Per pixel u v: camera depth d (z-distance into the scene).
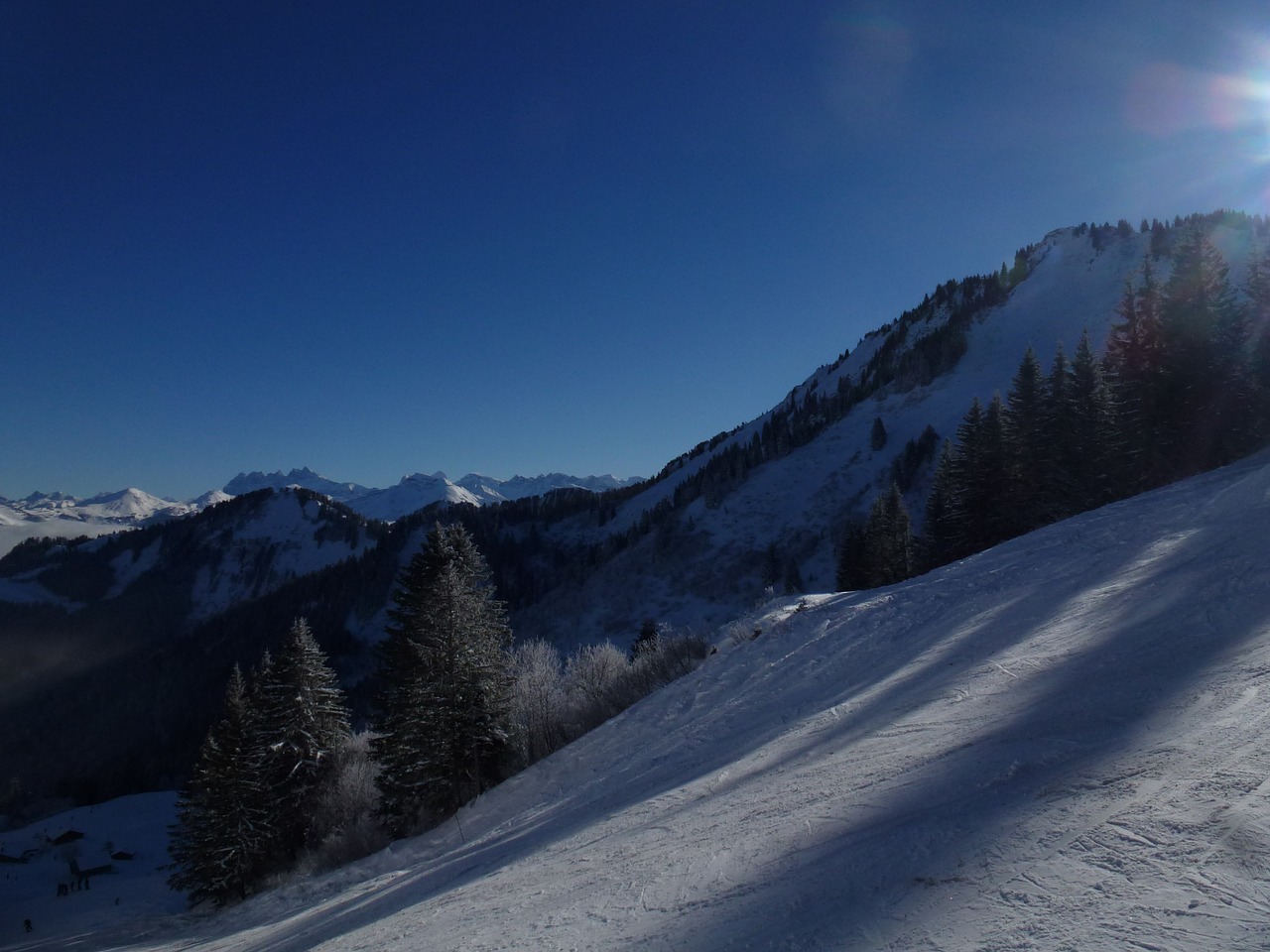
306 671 33.72
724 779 7.33
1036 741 4.36
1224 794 2.84
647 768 11.38
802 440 126.81
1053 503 37.47
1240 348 33.91
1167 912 2.16
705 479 125.62
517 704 27.03
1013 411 40.97
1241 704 3.86
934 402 119.88
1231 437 33.31
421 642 25.33
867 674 10.83
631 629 87.50
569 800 12.31
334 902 13.97
